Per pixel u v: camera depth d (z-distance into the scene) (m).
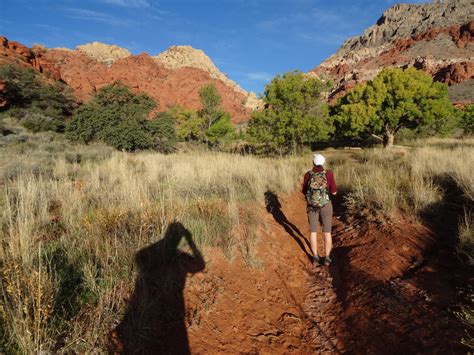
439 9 175.75
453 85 94.75
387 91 25.31
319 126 18.39
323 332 3.30
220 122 29.91
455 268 3.85
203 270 3.79
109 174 8.39
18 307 2.25
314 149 27.81
